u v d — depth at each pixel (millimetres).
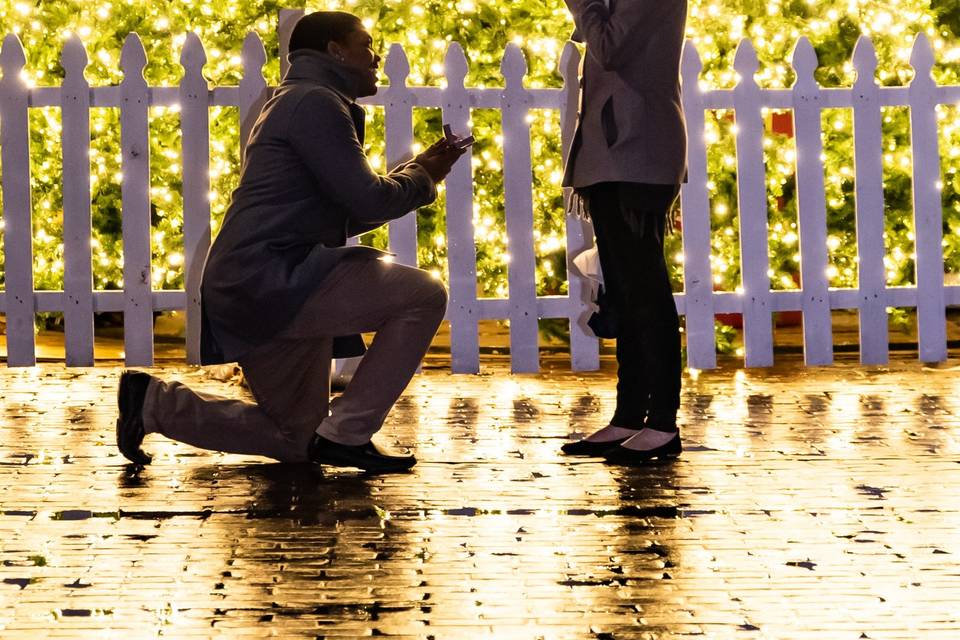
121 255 9617
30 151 9094
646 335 5965
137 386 5812
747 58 8727
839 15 9445
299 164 5637
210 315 5676
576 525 4848
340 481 5566
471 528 4812
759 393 7680
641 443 5941
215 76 9352
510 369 8789
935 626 3768
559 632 3742
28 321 8602
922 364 8906
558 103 8609
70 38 8445
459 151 5918
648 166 5906
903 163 9445
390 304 5645
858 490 5324
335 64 5742
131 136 8477
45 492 5371
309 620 3846
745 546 4559
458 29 9352
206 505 5160
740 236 8797
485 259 9609
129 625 3814
